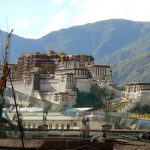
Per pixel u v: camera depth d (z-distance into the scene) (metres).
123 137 87.38
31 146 65.75
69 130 114.38
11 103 143.88
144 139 83.19
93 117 160.00
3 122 94.19
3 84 90.12
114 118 177.12
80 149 62.00
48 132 113.12
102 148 61.62
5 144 70.31
